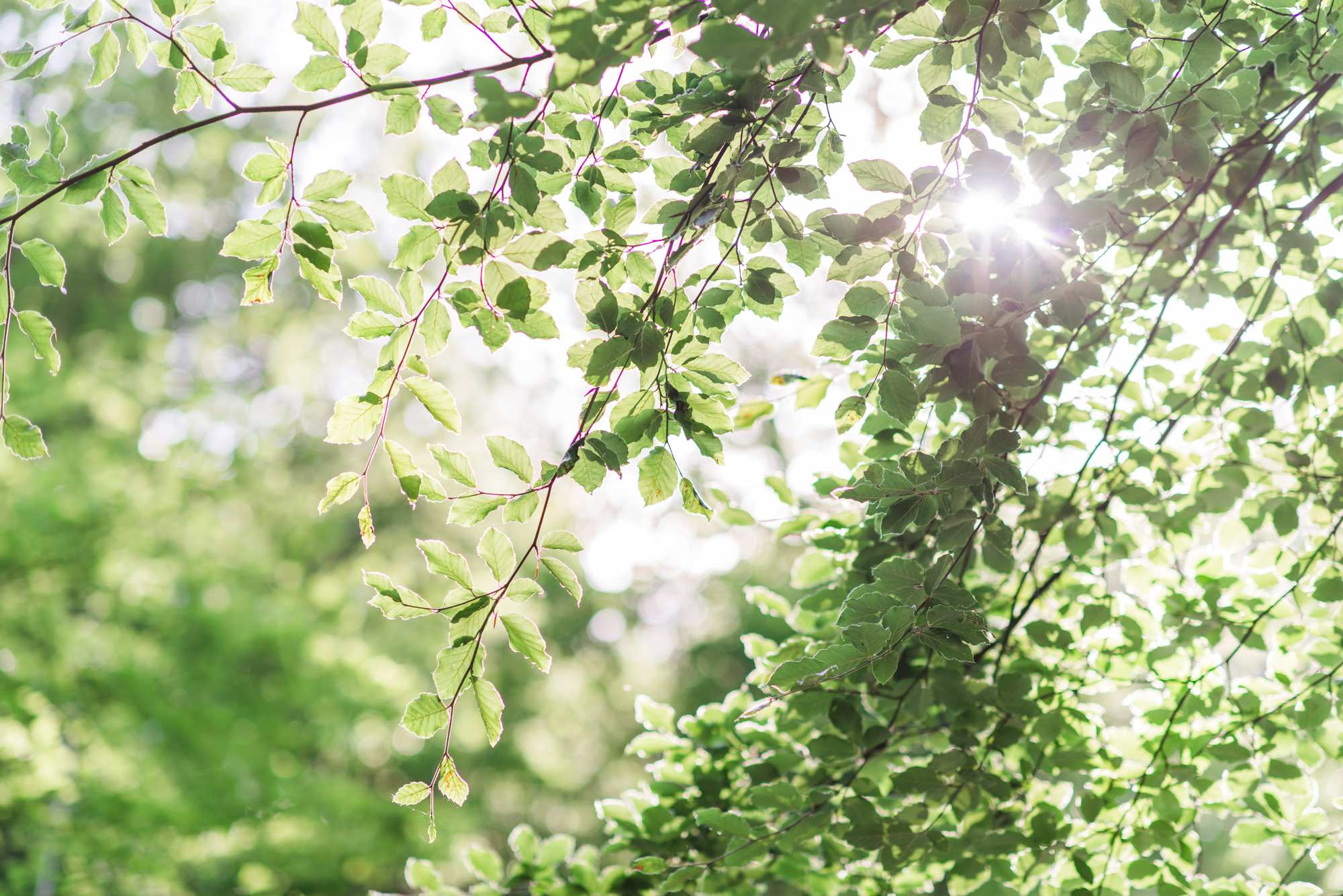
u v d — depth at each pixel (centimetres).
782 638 1509
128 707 744
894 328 198
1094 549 327
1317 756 321
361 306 1374
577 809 1527
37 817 695
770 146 196
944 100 198
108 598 797
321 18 177
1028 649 321
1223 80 235
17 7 1034
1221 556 313
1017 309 215
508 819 1459
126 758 744
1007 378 219
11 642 723
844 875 326
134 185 188
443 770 196
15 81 185
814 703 279
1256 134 257
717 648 1669
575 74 145
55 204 1016
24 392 811
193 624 794
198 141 1217
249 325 1330
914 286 190
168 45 187
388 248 1355
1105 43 210
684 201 200
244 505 1036
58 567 773
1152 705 313
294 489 1140
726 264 216
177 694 778
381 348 191
